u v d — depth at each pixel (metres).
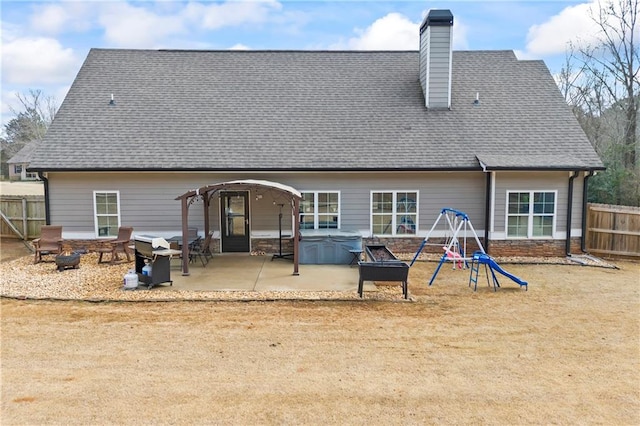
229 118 15.50
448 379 5.92
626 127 22.27
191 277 11.60
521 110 16.16
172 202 14.39
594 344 7.28
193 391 5.49
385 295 10.12
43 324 7.95
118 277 11.48
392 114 15.93
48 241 13.35
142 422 4.77
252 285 10.86
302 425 4.76
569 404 5.28
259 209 14.64
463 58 18.42
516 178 14.36
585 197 14.59
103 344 7.02
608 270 12.99
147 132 14.80
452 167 14.12
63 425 4.71
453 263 13.11
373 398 5.37
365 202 14.63
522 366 6.38
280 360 6.47
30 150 44.41
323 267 12.92
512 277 10.75
